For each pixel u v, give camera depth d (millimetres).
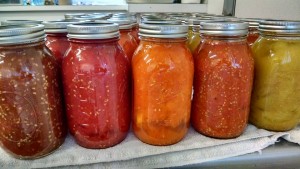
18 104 361
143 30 409
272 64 439
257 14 871
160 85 402
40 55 373
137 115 439
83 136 418
